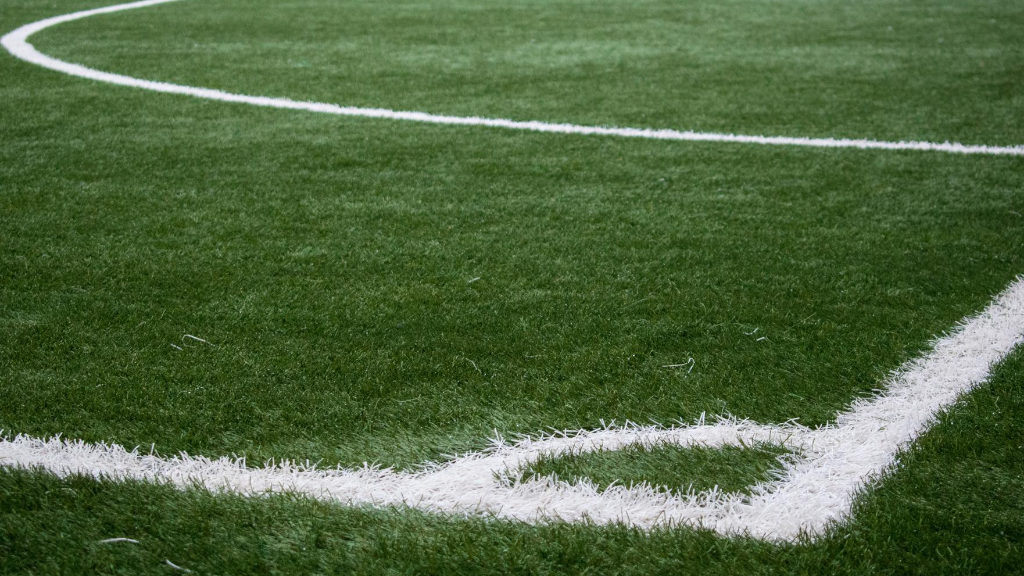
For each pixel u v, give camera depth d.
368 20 9.09
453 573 1.48
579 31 8.51
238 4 10.35
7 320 2.41
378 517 1.63
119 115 5.00
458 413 1.97
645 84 6.08
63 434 1.88
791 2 11.20
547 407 2.00
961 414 1.96
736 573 1.48
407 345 2.29
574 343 2.30
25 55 6.82
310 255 2.95
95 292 2.62
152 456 1.81
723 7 10.59
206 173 3.91
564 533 1.58
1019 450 1.81
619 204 3.54
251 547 1.54
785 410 1.99
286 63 6.71
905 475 1.74
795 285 2.70
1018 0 11.24
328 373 2.14
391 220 3.32
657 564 1.50
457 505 1.67
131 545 1.55
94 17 9.12
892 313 2.50
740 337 2.34
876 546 1.54
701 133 4.76
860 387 2.09
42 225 3.20
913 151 4.41
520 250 3.00
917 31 8.63
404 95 5.66
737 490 1.72
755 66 6.74
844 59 7.07
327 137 4.59
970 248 3.04
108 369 2.15
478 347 2.28
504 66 6.70
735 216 3.39
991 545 1.54
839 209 3.49
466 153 4.31
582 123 4.97
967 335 2.36
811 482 1.73
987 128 4.91
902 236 3.17
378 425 1.93
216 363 2.19
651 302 2.57
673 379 2.12
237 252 2.97
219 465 1.78
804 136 4.71
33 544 1.55
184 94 5.58
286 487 1.72
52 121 4.82
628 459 1.81
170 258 2.90
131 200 3.52
